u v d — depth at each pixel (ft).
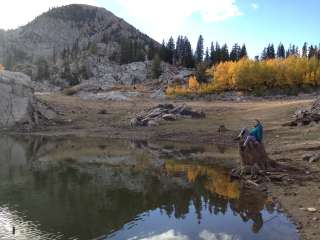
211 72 468.75
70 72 604.49
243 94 369.09
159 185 85.87
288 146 126.31
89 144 161.38
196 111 220.64
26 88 229.66
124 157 127.24
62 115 239.91
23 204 68.95
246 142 92.84
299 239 53.36
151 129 196.54
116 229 57.31
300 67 374.02
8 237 52.85
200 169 105.91
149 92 415.44
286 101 291.17
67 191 79.05
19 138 181.98
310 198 70.59
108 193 78.18
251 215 64.23
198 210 67.15
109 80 586.04
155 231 56.80
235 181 89.81
